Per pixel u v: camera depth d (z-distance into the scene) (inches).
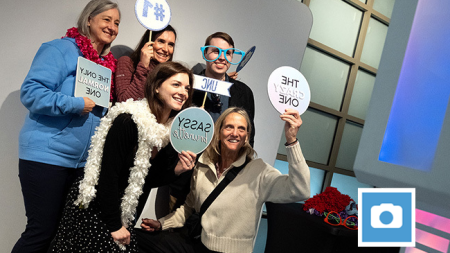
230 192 67.9
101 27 67.3
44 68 60.7
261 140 117.4
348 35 161.9
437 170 22.6
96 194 53.7
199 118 61.9
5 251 83.0
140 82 75.2
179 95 57.9
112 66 72.9
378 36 174.7
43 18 83.4
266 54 115.0
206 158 71.1
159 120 59.2
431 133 23.4
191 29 101.6
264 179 67.4
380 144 26.5
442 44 24.2
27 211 63.4
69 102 60.2
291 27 118.2
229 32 107.8
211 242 67.4
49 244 64.4
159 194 95.5
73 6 86.5
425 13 25.5
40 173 61.7
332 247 75.4
